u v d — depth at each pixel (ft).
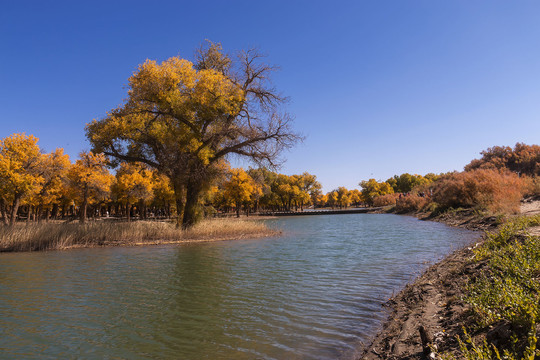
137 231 78.64
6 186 99.25
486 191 95.76
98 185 122.52
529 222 39.63
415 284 28.02
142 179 153.58
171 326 22.00
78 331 21.50
